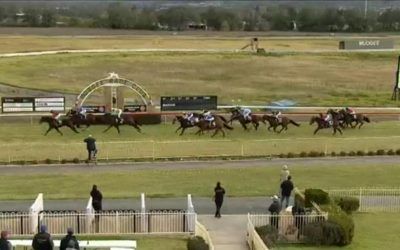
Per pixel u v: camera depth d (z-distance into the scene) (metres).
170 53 107.19
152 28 188.12
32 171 41.56
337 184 38.38
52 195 35.12
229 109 66.69
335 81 90.75
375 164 44.22
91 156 44.50
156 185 37.84
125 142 49.56
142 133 55.22
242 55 107.56
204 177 40.00
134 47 117.81
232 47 121.50
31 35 142.12
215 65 99.31
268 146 48.75
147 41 129.88
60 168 42.50
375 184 38.44
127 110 61.31
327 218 27.52
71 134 54.38
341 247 26.78
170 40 133.62
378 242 27.56
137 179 39.41
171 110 62.69
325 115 56.41
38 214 27.75
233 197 35.16
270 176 40.47
